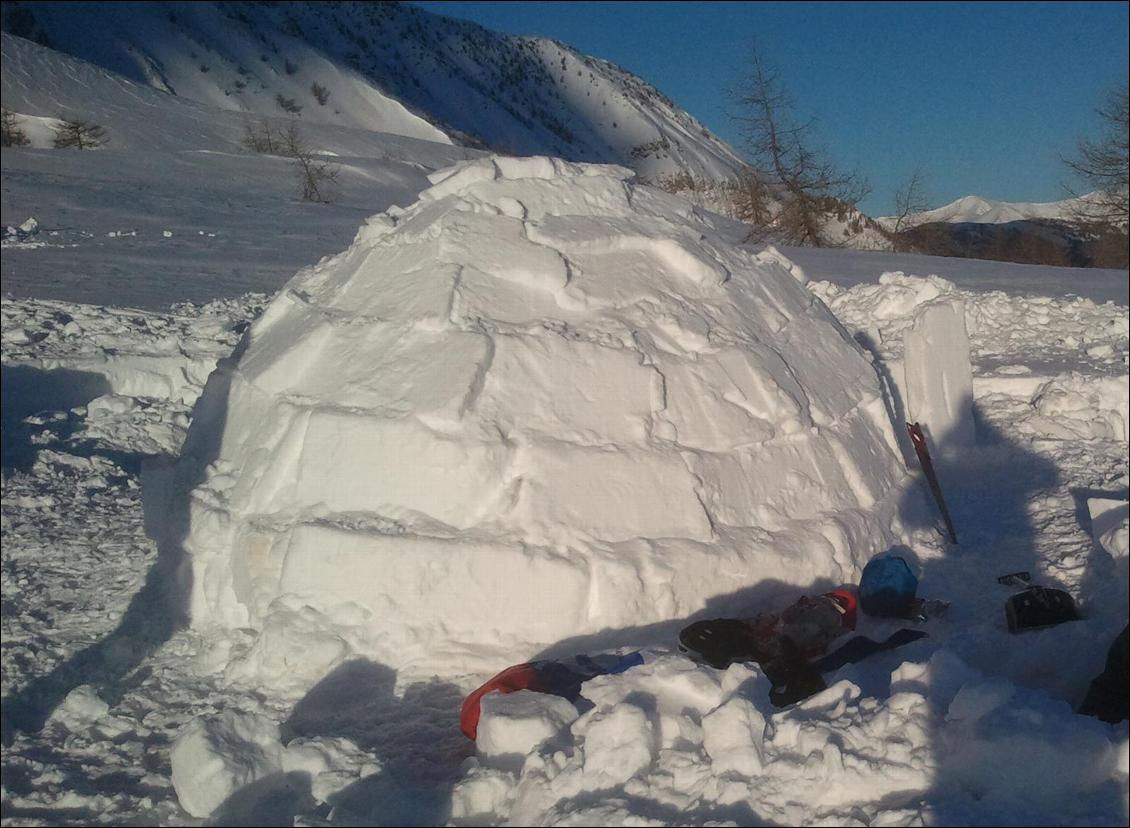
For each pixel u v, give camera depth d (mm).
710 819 3180
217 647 4898
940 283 11305
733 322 5828
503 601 4574
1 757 4047
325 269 6461
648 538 4855
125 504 8023
